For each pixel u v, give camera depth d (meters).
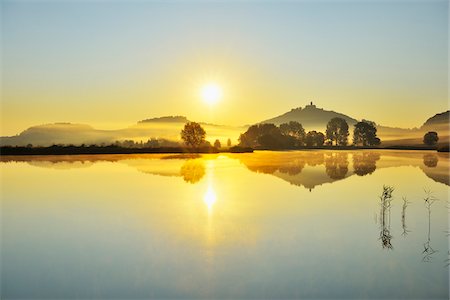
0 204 27.20
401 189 32.75
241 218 23.19
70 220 23.05
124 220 22.89
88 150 66.00
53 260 16.64
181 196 29.69
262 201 27.86
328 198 28.97
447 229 20.73
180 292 13.59
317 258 16.66
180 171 43.88
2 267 15.84
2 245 18.59
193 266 15.82
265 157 65.19
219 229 20.84
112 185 34.69
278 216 23.55
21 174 41.91
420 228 21.03
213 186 34.03
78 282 14.45
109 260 16.56
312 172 43.34
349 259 16.50
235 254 17.16
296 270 15.35
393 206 26.39
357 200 28.23
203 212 24.64
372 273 15.03
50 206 26.66
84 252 17.53
